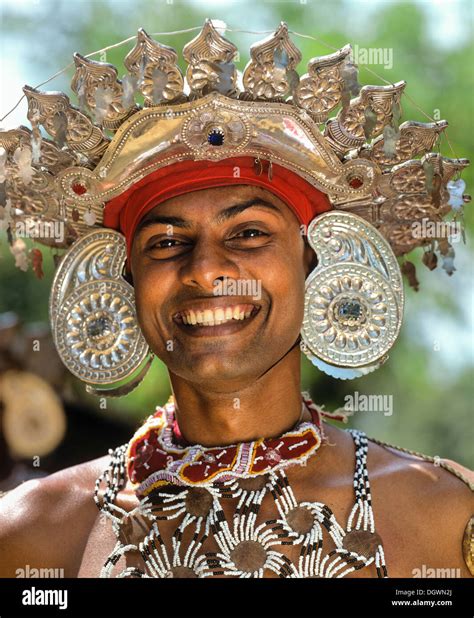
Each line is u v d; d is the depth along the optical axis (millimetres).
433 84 7250
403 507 3109
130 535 3070
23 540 3164
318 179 3158
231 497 3049
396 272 3354
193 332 3031
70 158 3145
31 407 5605
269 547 2961
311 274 3340
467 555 3088
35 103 2965
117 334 3469
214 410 3143
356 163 3143
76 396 5918
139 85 2891
